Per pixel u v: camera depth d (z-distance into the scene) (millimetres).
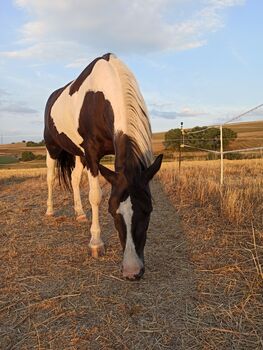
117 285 3055
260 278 2961
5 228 4945
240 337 2262
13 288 3064
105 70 3855
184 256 3613
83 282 3129
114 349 2211
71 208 6293
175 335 2314
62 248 4027
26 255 3857
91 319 2547
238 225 4457
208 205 5637
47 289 3039
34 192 8555
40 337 2359
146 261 3514
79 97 4320
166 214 5324
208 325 2400
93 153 4066
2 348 2264
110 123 3598
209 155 16609
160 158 2830
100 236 4129
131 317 2547
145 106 3408
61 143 5367
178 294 2824
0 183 11297
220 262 3398
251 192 6055
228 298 2732
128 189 2705
